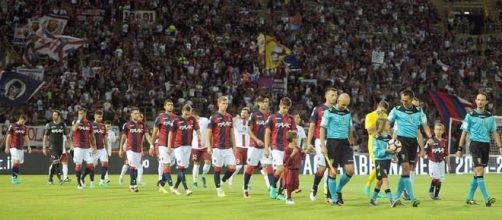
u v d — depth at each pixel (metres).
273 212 14.91
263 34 47.06
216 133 19.17
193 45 45.84
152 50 44.75
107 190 21.50
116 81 41.66
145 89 41.59
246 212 14.89
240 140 22.97
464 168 36.16
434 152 19.02
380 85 45.88
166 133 20.20
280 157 18.17
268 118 18.31
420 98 45.56
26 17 44.81
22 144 25.61
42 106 38.81
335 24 50.56
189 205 16.42
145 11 47.25
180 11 48.22
